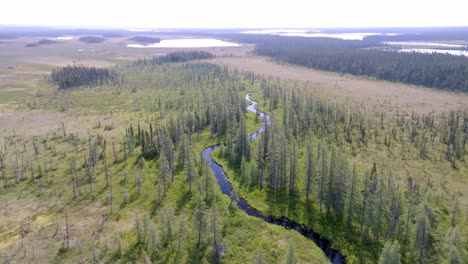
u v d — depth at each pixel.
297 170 87.50
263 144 99.44
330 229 71.38
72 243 66.12
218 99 144.00
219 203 80.75
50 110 172.25
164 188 85.56
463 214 73.12
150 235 62.81
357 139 123.25
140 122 148.25
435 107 169.12
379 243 65.94
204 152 115.69
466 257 56.25
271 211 78.94
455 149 109.81
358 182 70.44
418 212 64.12
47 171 98.94
